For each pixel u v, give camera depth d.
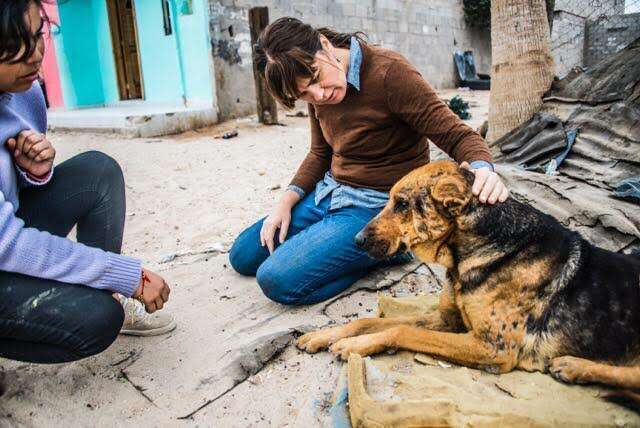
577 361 2.14
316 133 3.42
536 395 2.09
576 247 2.32
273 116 9.73
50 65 11.45
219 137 8.70
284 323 2.91
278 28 2.55
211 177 6.45
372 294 3.22
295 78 2.53
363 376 2.19
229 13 10.14
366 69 2.81
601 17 11.03
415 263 3.57
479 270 2.28
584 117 5.09
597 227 3.55
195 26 9.96
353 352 2.40
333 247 2.96
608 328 2.18
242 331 2.84
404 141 3.02
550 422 1.89
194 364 2.56
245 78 10.69
